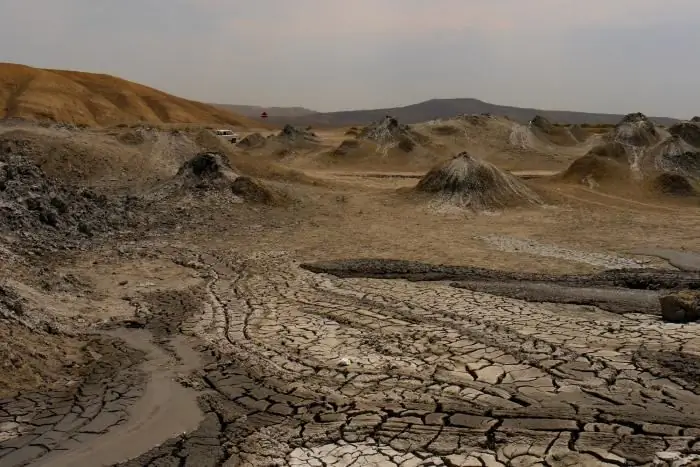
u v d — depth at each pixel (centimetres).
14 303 912
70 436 614
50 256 1520
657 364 750
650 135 3912
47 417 655
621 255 1655
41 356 801
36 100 6612
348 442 586
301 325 998
